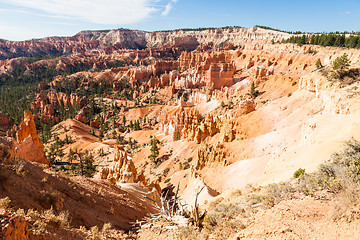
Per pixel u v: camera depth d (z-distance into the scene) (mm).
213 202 21531
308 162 25656
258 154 60625
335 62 65062
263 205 12148
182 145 94438
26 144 32562
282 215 9898
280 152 34656
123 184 31000
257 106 111375
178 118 117688
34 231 8828
